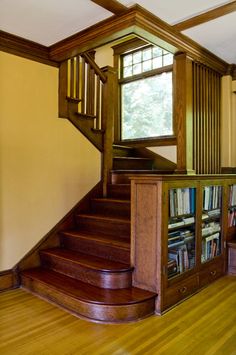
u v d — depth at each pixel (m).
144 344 2.21
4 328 2.42
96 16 2.71
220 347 2.18
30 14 2.69
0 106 3.16
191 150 3.52
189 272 3.07
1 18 2.77
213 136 3.96
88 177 4.03
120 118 5.50
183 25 2.88
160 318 2.60
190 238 3.15
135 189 2.83
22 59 3.33
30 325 2.47
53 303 2.86
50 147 3.61
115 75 4.33
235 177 3.92
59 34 3.09
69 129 3.80
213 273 3.50
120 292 2.72
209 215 3.46
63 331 2.38
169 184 2.74
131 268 2.85
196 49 3.40
